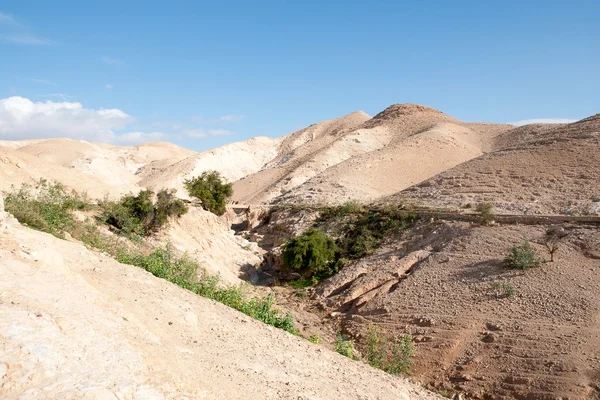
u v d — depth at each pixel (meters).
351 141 102.50
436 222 32.78
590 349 16.55
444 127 99.38
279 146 136.38
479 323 19.91
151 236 25.84
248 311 13.35
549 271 22.11
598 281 20.47
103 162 87.69
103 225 21.94
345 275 29.23
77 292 6.76
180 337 7.84
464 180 48.47
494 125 108.19
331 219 40.19
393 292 24.70
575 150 49.19
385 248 32.09
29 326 5.05
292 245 32.34
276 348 9.53
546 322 18.75
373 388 9.39
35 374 4.50
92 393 4.57
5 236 7.68
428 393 11.56
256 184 93.06
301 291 29.69
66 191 23.88
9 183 20.89
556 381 15.61
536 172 46.28
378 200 48.09
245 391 6.46
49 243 8.30
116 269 10.45
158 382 5.25
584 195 38.25
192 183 48.31
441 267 25.62
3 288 5.76
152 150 155.00
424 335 20.09
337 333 22.64
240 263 32.50
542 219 28.92
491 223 29.69
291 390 7.20
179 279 13.37
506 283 21.89
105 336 5.67
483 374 17.11
